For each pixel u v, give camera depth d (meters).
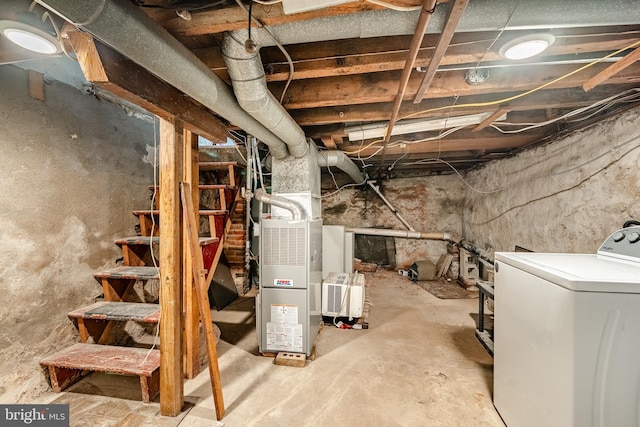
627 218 1.69
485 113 1.96
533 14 0.93
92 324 1.84
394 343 2.24
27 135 1.57
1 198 1.45
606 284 0.93
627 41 1.13
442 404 1.54
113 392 1.62
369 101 1.70
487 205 3.60
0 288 1.44
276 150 2.18
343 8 0.91
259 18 0.94
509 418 1.34
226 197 2.67
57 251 1.73
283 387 1.69
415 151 3.10
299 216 2.09
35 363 1.58
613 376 0.93
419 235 4.42
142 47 0.86
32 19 0.87
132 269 2.05
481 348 2.16
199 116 1.62
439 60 1.15
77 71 1.89
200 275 1.48
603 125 1.86
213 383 1.42
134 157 2.41
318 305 2.41
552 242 2.37
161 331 1.45
